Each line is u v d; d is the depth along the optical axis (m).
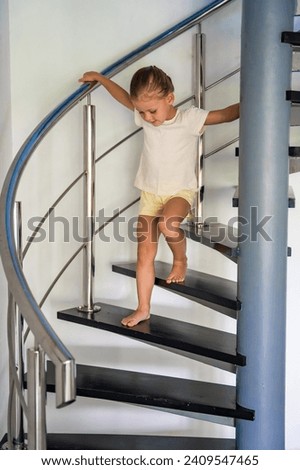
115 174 3.48
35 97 3.34
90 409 3.63
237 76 3.45
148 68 2.84
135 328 2.91
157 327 2.95
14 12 3.27
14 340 2.50
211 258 3.56
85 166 3.07
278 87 2.61
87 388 2.82
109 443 3.04
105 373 3.08
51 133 3.39
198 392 2.92
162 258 3.55
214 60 3.44
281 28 2.59
